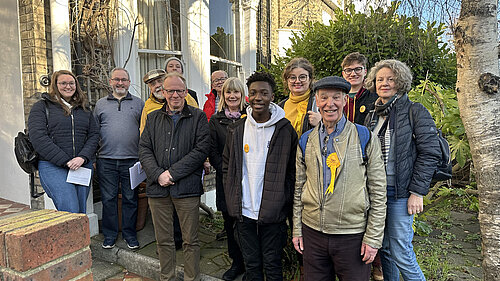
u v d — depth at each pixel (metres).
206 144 2.61
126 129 3.47
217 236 3.70
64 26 3.77
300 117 2.55
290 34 7.13
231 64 6.11
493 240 1.94
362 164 1.82
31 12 3.64
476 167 2.00
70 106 3.11
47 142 2.91
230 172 2.34
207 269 3.03
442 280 2.75
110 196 3.44
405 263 2.10
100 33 4.22
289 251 2.83
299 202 2.07
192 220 2.61
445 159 2.06
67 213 1.14
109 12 4.23
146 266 3.13
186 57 5.06
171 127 2.62
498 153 1.91
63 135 3.01
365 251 1.81
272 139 2.21
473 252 3.41
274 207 2.15
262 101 2.20
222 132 2.89
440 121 3.56
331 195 1.82
